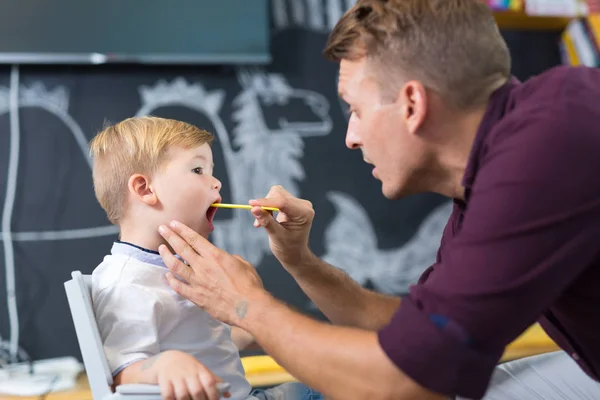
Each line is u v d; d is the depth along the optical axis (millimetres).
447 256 839
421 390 823
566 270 807
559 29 2914
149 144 1163
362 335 858
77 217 2375
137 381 953
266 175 2562
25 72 2367
